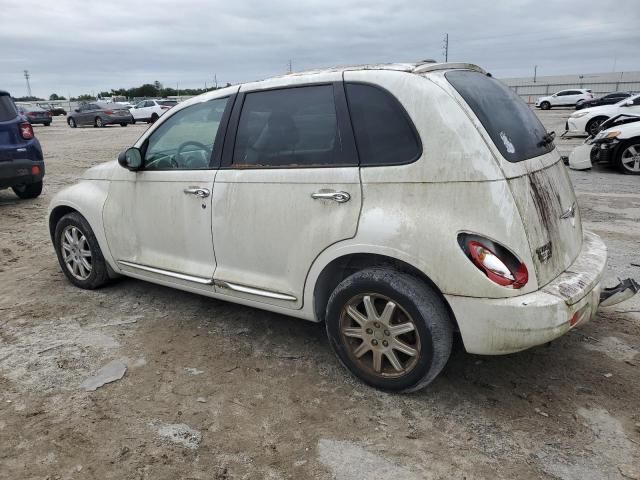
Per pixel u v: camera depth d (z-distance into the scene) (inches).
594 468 101.0
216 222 145.4
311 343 152.4
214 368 140.3
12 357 148.3
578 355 140.5
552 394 124.2
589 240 141.2
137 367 141.6
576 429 111.9
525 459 103.8
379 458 105.4
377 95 120.1
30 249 253.8
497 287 105.7
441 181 110.0
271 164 135.2
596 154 421.1
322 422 116.9
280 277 136.8
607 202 313.4
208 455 107.9
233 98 145.0
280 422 117.4
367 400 124.1
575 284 113.7
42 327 166.9
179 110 157.9
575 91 1635.1
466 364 138.0
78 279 196.5
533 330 105.2
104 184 179.5
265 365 141.1
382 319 120.2
